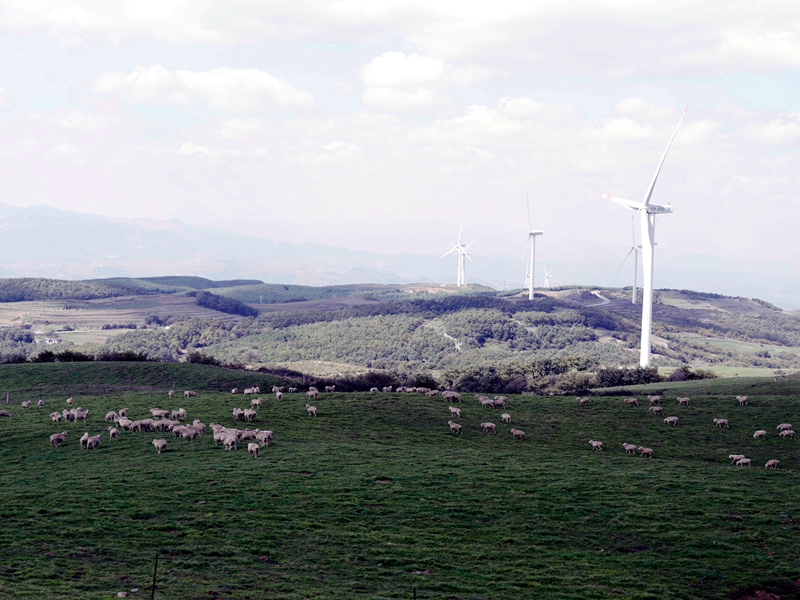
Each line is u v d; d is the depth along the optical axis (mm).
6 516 36344
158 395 79188
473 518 39656
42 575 28781
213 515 37844
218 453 50750
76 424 60094
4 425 59500
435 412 70938
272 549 33969
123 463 47438
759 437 64750
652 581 32719
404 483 44969
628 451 59531
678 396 86875
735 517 40719
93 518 36469
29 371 98500
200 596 27734
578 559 34938
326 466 48031
